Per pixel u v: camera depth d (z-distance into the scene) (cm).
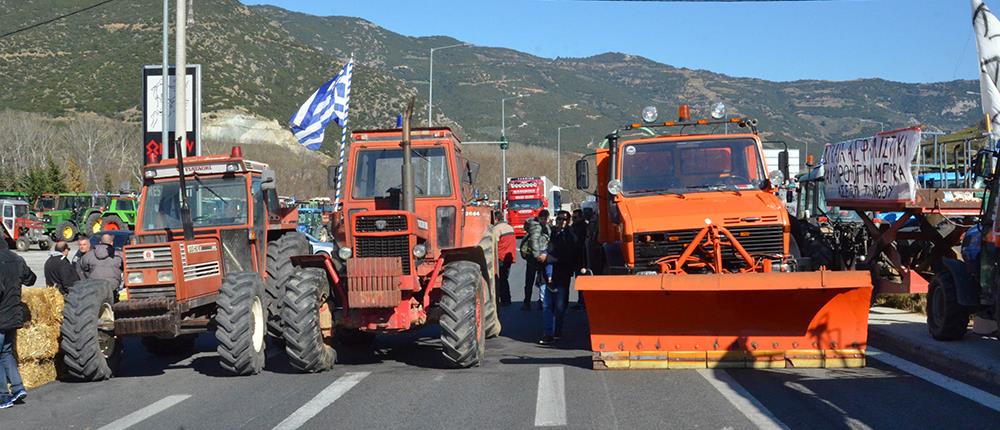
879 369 1012
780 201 1145
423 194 1243
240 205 1314
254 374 1110
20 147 6538
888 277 1480
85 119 7562
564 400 881
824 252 1277
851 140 1535
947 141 1858
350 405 897
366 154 1252
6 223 4041
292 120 2162
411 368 1131
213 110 8575
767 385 926
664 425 772
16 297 944
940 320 1132
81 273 1502
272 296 1316
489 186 8494
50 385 1084
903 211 1377
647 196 1209
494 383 994
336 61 11112
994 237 1048
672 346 1025
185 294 1108
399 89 10856
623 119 18888
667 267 1068
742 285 957
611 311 1020
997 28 1191
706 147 1233
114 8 10356
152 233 1293
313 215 4272
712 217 1084
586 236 1410
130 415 888
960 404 835
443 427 788
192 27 9956
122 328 1066
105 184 6016
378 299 1075
